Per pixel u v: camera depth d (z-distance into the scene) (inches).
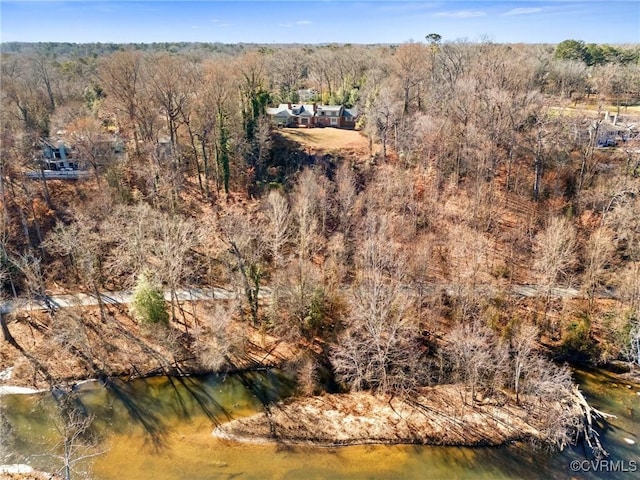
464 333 1647.4
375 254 1808.6
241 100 2834.6
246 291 1829.5
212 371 1705.2
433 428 1461.6
